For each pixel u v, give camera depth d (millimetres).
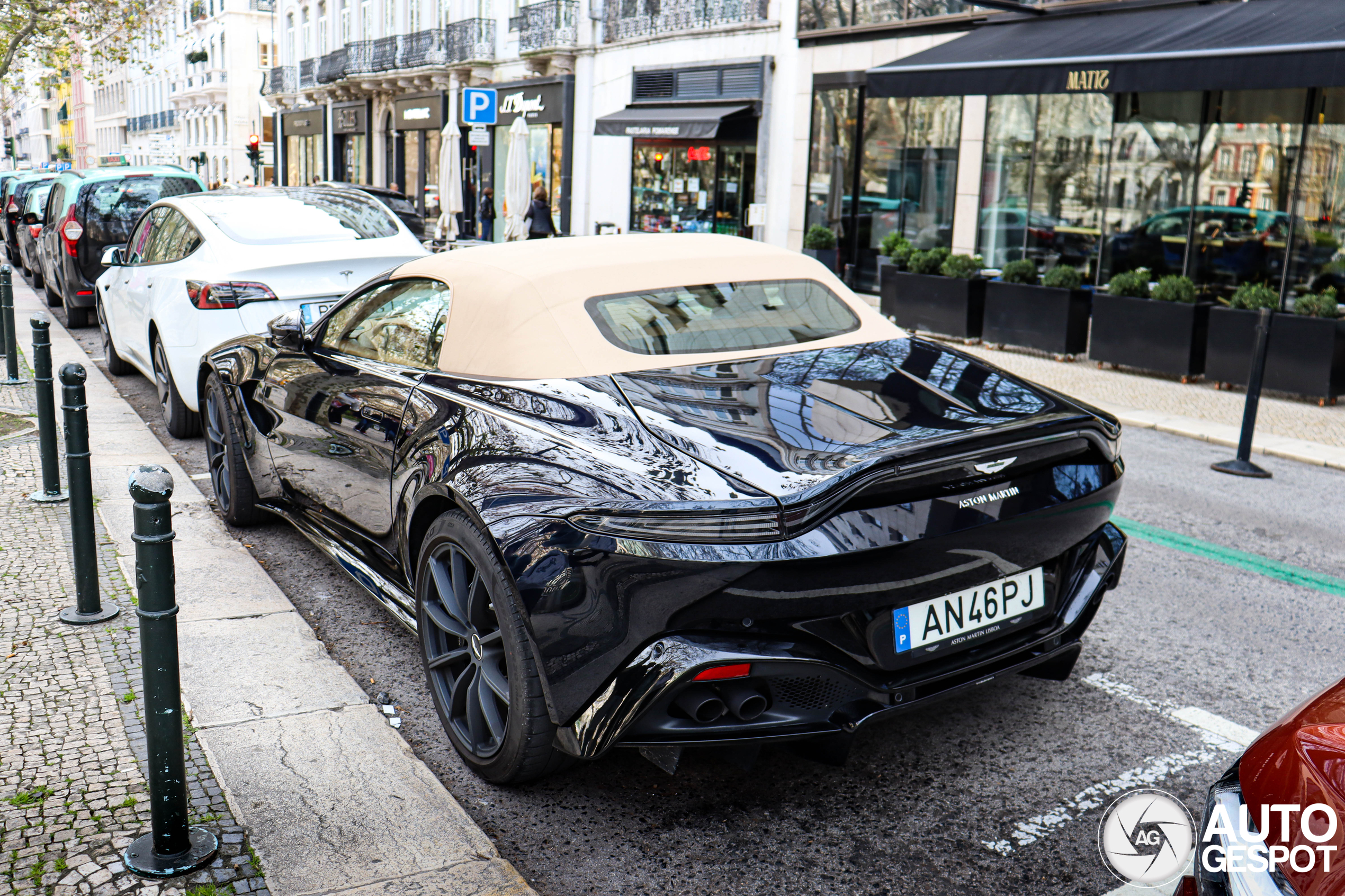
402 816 2881
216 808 2879
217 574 4691
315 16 42594
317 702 3525
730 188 21359
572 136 26219
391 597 3854
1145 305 11008
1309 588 5016
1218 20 11531
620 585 2611
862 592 2672
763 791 3125
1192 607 4719
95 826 2771
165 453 6738
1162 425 8852
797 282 4016
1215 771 3260
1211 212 13844
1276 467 7660
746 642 2611
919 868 2756
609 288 3633
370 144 38062
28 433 7051
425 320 3932
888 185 17969
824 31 18516
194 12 60906
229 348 5422
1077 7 14164
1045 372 11352
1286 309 13164
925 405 3094
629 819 2969
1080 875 2727
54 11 17641
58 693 3500
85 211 12070
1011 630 2980
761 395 3111
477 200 31016
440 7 32469
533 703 2826
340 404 4117
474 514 2928
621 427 2949
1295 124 12906
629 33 23641
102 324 9578
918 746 3393
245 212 7305
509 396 3277
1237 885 1777
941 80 12609
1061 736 3461
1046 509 2961
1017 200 16047
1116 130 14695
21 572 4578
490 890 2572
